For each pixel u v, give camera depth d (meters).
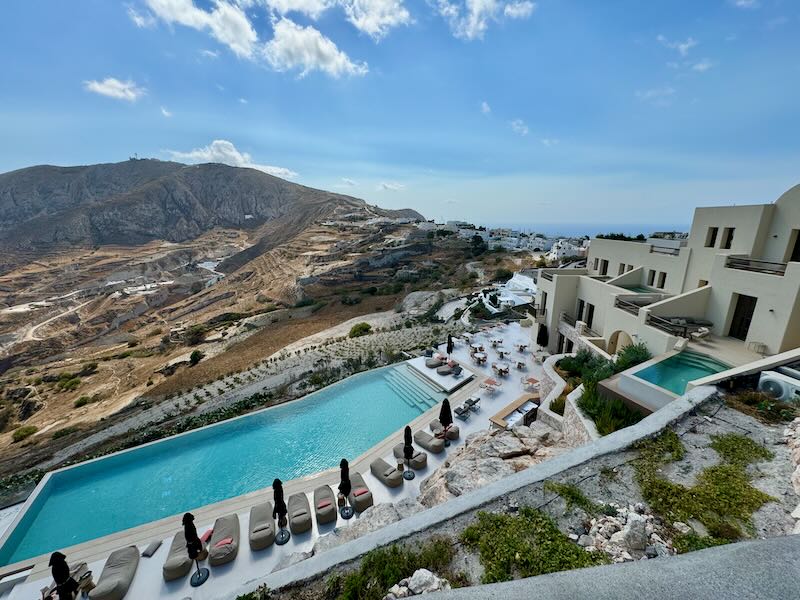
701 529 4.91
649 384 9.34
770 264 12.43
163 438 19.81
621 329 15.33
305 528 12.06
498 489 5.98
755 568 2.87
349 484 12.52
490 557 4.83
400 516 7.52
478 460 9.55
